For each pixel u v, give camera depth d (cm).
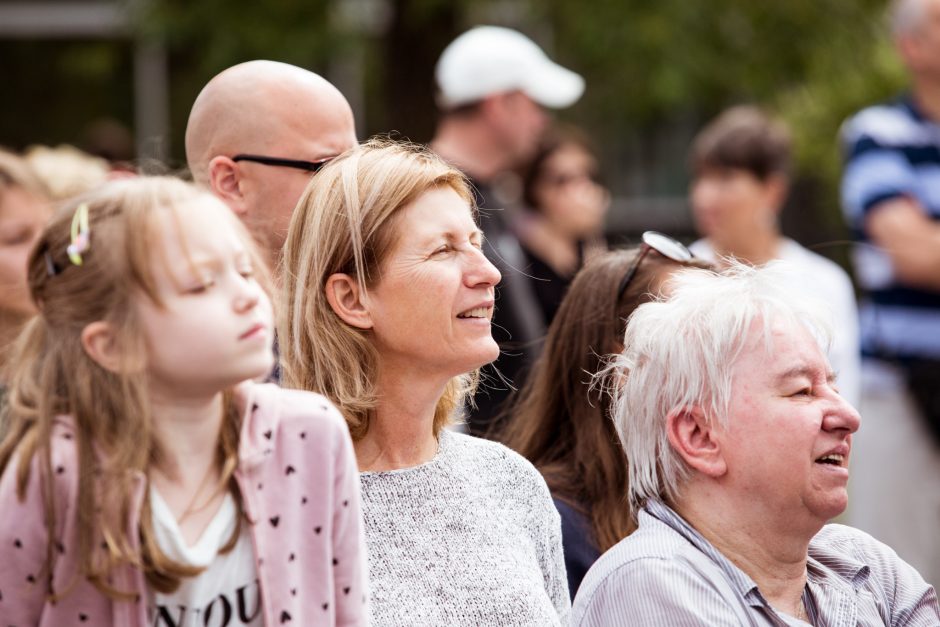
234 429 393
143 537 371
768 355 498
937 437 1019
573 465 634
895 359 1032
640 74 1941
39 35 2395
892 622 548
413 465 525
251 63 657
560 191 1227
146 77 2383
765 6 1964
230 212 388
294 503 399
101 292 367
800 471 493
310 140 637
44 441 368
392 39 1836
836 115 2325
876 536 1045
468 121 1161
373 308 506
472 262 509
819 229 2506
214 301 371
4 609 374
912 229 1035
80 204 375
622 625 496
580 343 633
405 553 507
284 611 392
